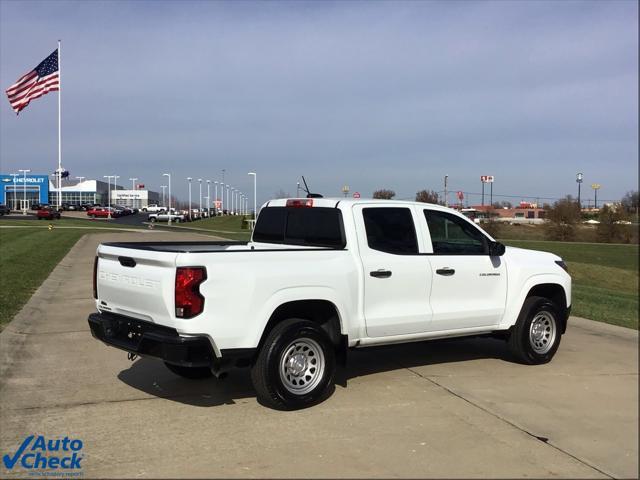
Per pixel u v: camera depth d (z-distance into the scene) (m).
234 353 5.19
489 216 81.62
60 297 12.20
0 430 4.96
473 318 6.86
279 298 5.41
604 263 39.53
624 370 7.09
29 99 48.16
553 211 59.97
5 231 33.88
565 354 7.95
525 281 7.24
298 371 5.55
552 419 5.32
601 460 4.48
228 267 5.17
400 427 5.08
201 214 97.56
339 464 4.32
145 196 151.88
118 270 5.74
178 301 5.00
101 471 4.20
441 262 6.61
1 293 11.72
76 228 43.69
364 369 7.00
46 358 7.34
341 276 5.82
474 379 6.60
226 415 5.36
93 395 5.91
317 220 6.45
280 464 4.32
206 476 4.12
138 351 5.32
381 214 6.38
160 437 4.82
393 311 6.25
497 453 4.57
